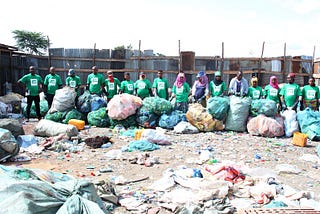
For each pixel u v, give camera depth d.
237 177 5.20
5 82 13.59
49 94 11.11
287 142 8.41
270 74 13.38
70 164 6.11
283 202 4.27
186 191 4.66
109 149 7.24
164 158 6.58
